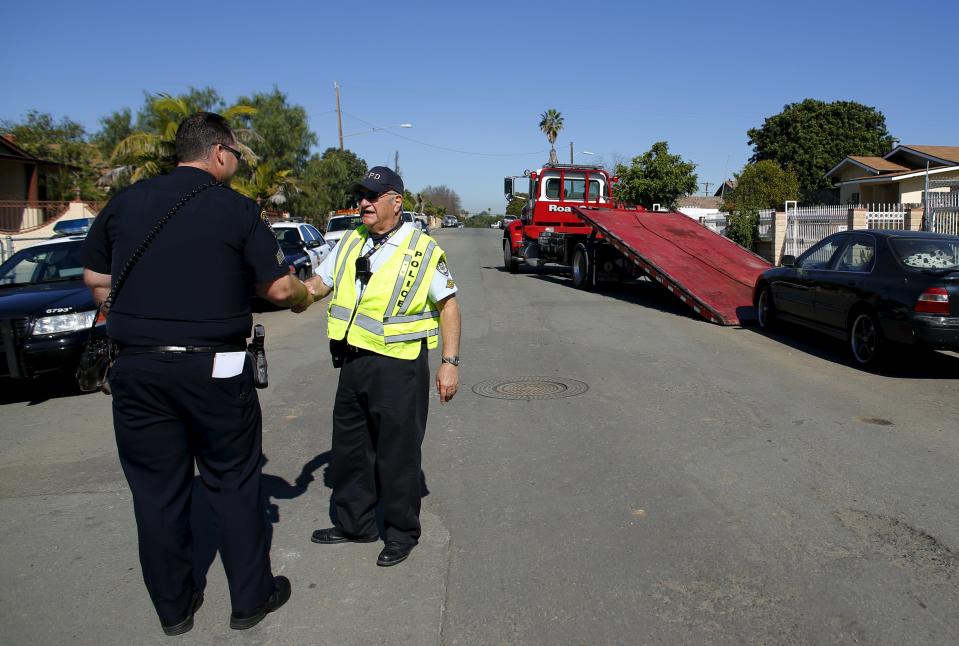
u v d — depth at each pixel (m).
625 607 3.37
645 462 5.23
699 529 4.16
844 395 7.07
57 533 4.29
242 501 3.25
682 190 33.44
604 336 10.37
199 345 3.04
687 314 12.59
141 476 3.16
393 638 3.16
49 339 7.14
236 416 3.17
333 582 3.65
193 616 3.34
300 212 38.94
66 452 5.78
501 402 6.85
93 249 3.20
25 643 3.19
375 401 3.74
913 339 7.51
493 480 4.93
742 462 5.22
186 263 3.04
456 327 3.91
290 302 3.52
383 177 3.69
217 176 3.32
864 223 18.31
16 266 8.83
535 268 23.14
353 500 4.01
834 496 4.61
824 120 44.78
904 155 30.69
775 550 3.91
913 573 3.66
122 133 39.44
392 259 3.72
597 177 19.72
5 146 27.53
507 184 20.36
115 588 3.66
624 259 15.62
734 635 3.15
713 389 7.28
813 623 3.23
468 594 3.51
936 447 5.54
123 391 3.04
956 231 16.55
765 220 21.58
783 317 10.27
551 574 3.68
